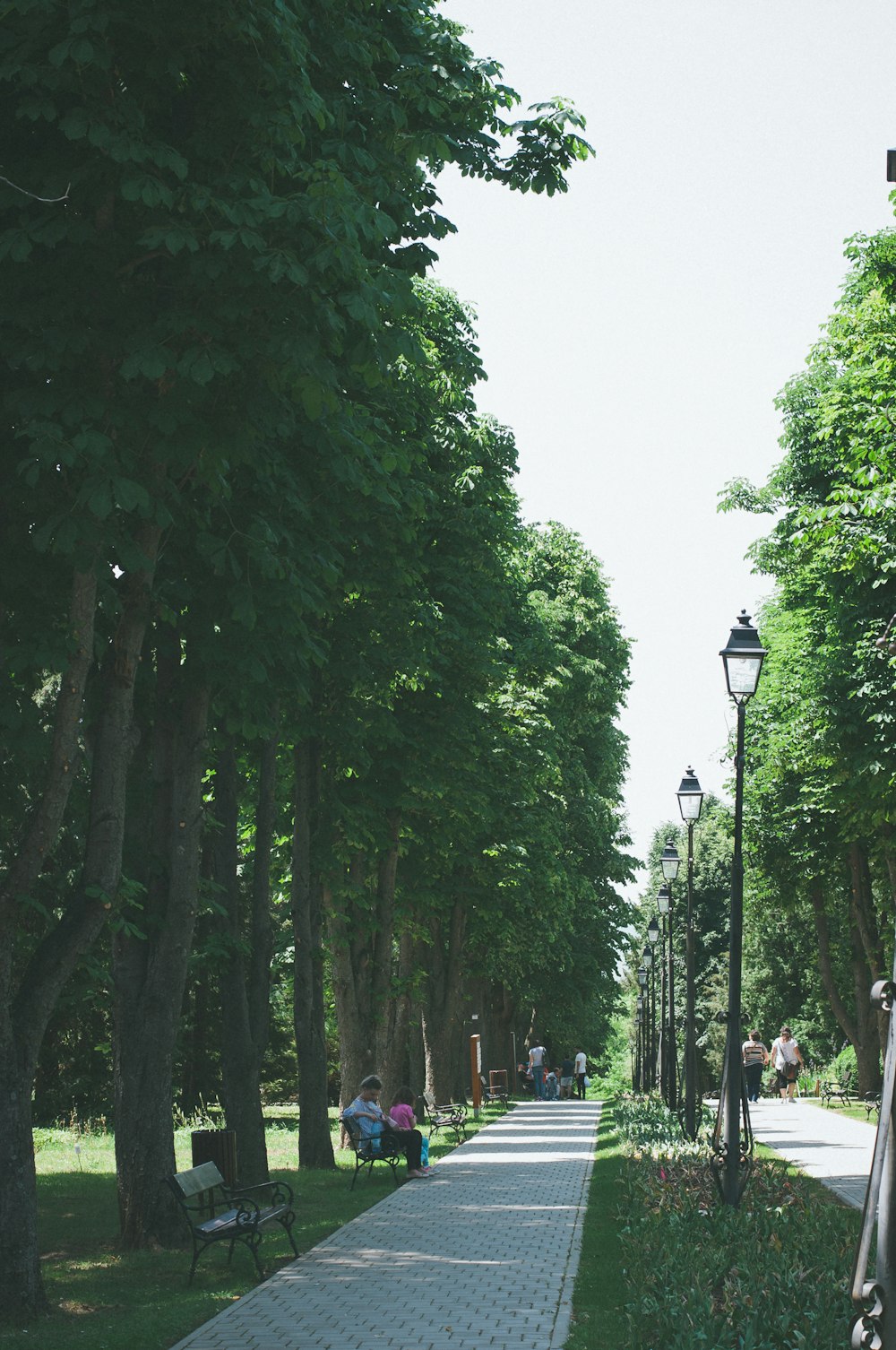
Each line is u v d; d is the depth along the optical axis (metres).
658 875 94.31
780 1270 9.77
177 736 15.32
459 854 31.98
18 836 16.09
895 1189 4.73
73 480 10.70
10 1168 11.02
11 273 10.41
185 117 10.83
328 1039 51.06
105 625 13.11
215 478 10.89
